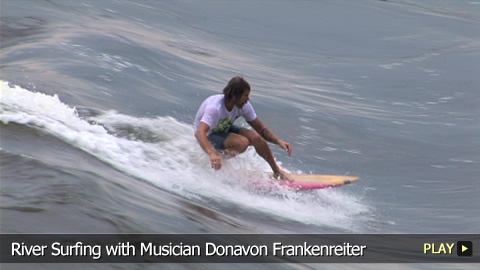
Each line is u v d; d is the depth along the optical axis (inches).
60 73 1450.5
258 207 914.7
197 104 1475.1
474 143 1456.7
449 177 1237.7
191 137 1144.8
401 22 3161.9
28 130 862.5
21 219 556.4
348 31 2918.3
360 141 1412.4
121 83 1481.3
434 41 2837.1
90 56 1657.2
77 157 818.8
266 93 1715.1
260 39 2605.8
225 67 1987.0
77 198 622.2
